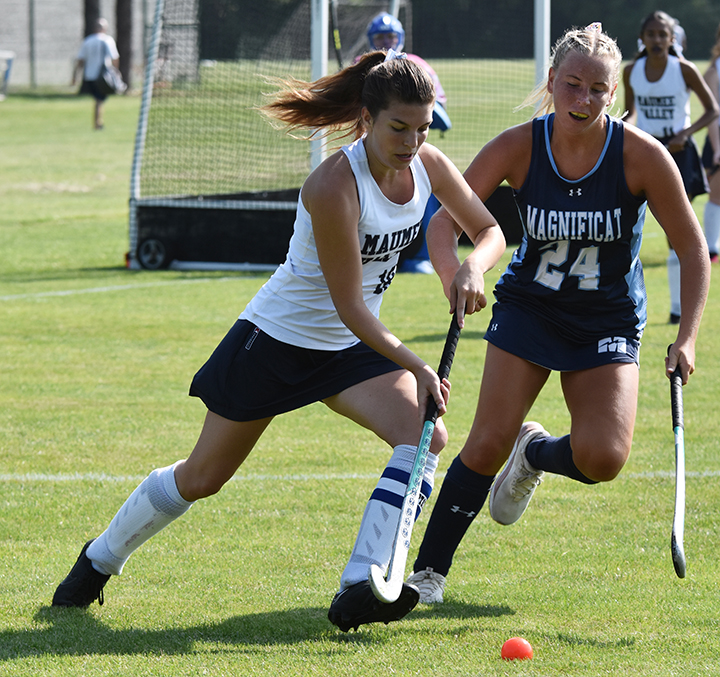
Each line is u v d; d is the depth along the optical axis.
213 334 30.52
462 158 60.47
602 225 13.25
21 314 33.12
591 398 13.13
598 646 11.64
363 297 12.23
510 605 13.09
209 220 42.09
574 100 12.65
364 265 12.13
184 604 13.14
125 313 33.31
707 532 15.73
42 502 17.22
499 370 13.47
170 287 37.91
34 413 22.70
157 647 11.73
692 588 13.53
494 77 89.81
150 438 20.98
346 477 18.61
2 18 158.88
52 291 37.06
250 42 62.16
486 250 12.46
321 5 42.53
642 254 44.56
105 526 16.19
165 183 50.25
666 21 32.62
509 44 91.88
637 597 13.24
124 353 28.30
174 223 42.16
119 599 13.33
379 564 11.52
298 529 16.02
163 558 14.83
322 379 12.38
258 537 15.68
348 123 12.75
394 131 11.03
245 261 42.09
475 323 31.80
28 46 160.62
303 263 12.13
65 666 11.12
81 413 22.72
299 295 12.19
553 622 12.47
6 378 25.70
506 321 13.76
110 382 25.41
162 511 12.78
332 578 14.05
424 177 12.20
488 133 69.19
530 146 13.46
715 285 37.12
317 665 11.11
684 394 24.14
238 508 16.98
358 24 77.88
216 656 11.40
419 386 11.51
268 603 13.16
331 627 12.33
